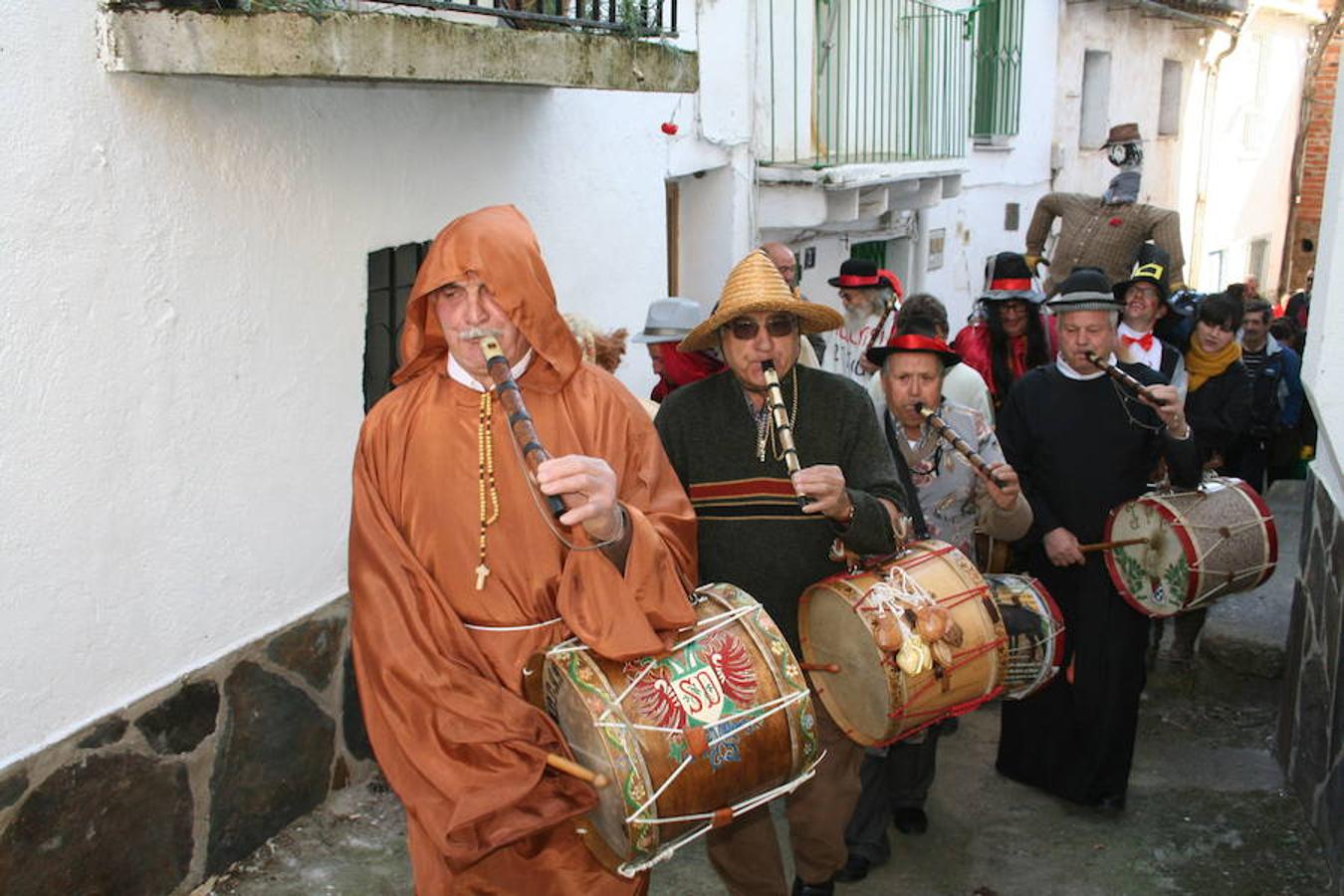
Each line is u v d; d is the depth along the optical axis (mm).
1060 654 3996
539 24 4699
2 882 3111
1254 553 4383
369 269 4746
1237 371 6164
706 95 7281
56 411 3176
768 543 3506
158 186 3463
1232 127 18734
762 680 2738
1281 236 21281
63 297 3174
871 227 10422
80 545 3279
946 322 4984
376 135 4395
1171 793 4738
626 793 2566
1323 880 4125
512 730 2693
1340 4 19891
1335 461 4168
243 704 3936
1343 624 4070
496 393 2752
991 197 12703
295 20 3256
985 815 4609
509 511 2818
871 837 4195
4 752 3109
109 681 3418
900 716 3283
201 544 3723
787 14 8492
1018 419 4625
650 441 2996
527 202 5418
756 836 3441
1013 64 12430
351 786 4492
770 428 3504
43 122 3088
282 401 4039
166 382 3537
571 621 2668
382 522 2861
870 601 3330
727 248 7816
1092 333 4438
